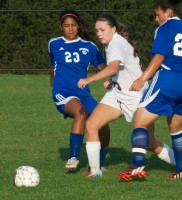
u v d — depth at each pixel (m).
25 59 72.25
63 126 35.88
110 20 22.47
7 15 71.31
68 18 24.59
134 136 20.75
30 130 34.38
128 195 19.58
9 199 19.25
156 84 20.75
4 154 27.47
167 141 31.14
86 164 25.41
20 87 57.44
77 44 24.89
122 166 24.95
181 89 20.77
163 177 22.52
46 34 71.62
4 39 71.94
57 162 25.62
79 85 21.52
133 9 69.19
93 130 22.42
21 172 21.00
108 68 21.69
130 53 22.52
